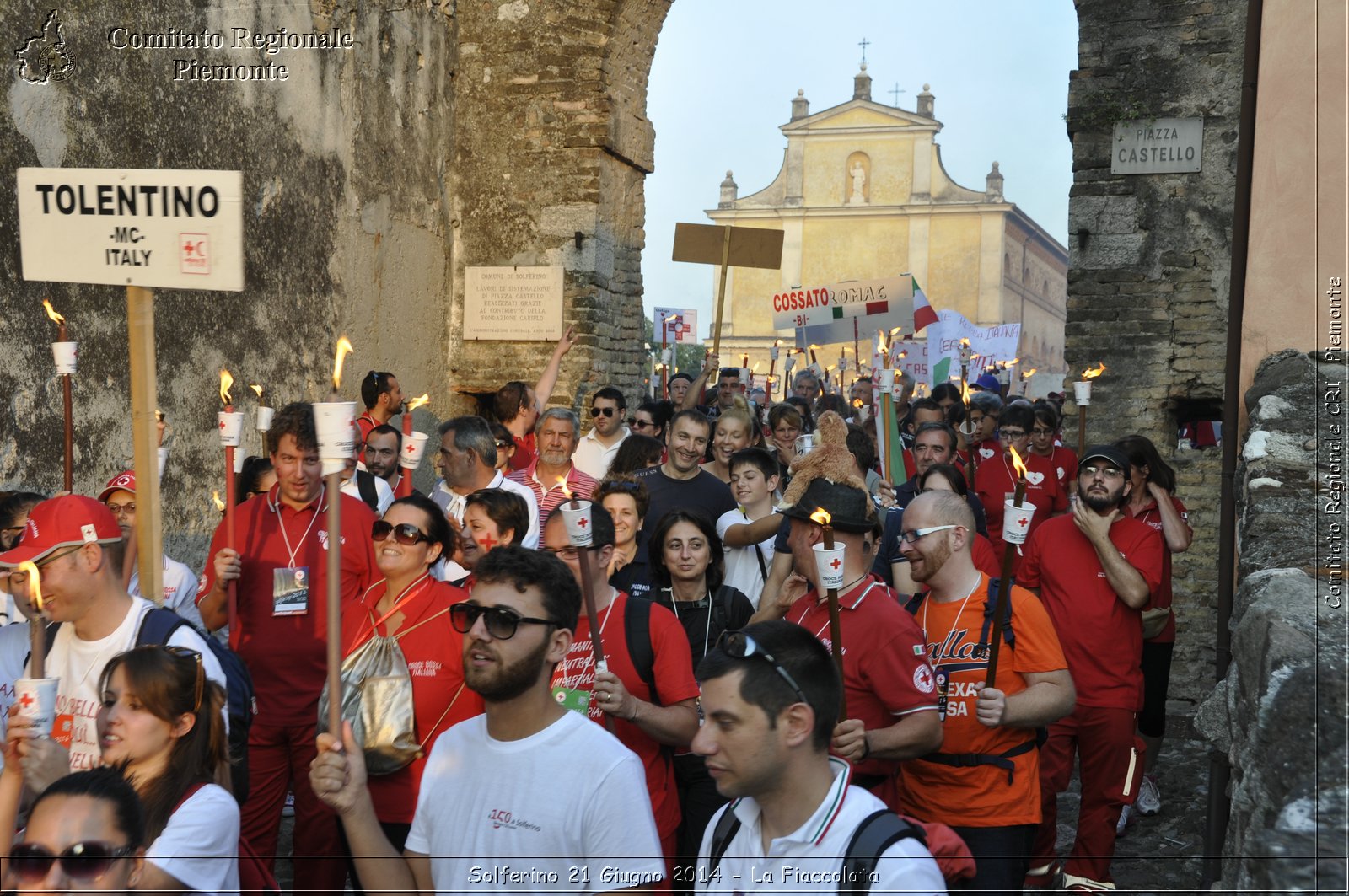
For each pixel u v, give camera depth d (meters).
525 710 2.58
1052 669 3.66
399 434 6.41
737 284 52.59
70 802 2.25
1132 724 4.82
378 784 3.58
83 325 6.46
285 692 4.45
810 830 2.25
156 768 2.53
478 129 11.17
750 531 5.44
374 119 9.72
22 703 2.47
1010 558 3.46
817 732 2.28
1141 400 8.84
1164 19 8.73
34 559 2.98
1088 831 4.83
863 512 3.60
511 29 11.07
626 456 6.20
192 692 2.56
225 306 7.76
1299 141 4.59
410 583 3.75
